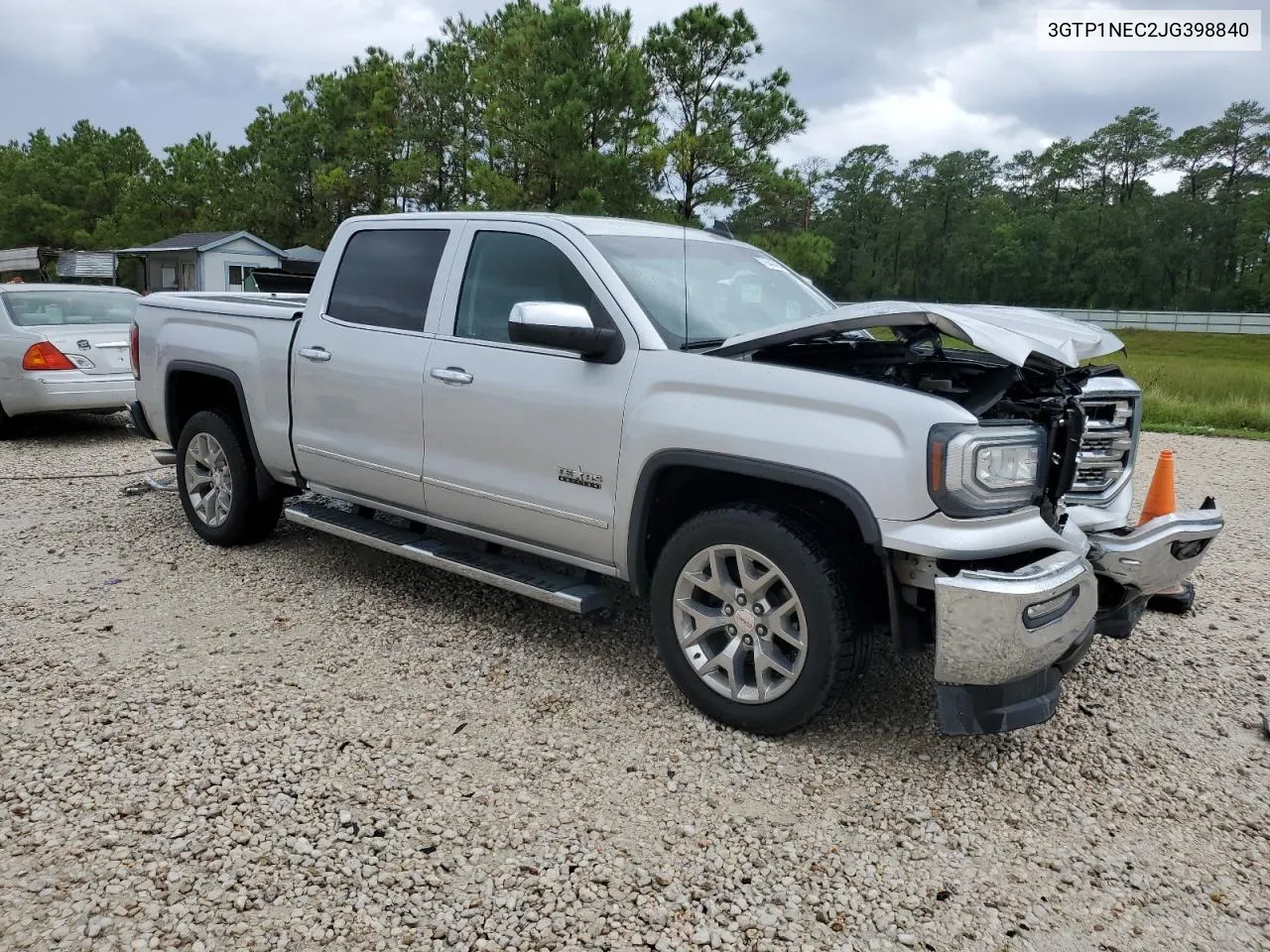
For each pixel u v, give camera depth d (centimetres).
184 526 605
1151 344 5847
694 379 342
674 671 363
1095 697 397
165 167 5053
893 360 372
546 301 377
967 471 296
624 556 371
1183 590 496
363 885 263
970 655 298
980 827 300
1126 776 335
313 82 4238
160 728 343
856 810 306
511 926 249
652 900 260
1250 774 339
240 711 357
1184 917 263
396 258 455
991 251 9669
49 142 5969
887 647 435
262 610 462
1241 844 298
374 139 3575
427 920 250
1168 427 1290
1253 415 1367
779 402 324
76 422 1047
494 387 396
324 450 475
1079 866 284
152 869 266
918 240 9756
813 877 273
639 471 354
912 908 262
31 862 267
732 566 352
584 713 364
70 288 984
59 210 4931
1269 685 414
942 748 347
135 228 4547
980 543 301
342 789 308
